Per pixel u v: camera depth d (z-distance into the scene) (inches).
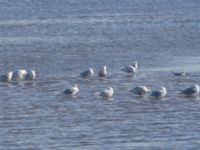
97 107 2598.4
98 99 2694.4
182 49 3767.2
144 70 3208.7
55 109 2581.2
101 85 2908.5
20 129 2378.2
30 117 2497.5
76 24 4822.8
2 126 2409.0
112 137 2297.0
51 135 2317.9
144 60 3454.7
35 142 2257.6
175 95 2751.0
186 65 3316.9
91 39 4114.2
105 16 5300.2
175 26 4709.6
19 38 4168.3
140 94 2736.2
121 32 4419.3
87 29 4571.9
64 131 2352.4
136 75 3100.4
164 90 2714.1
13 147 2219.5
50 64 3346.5
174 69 3225.9
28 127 2396.7
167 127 2388.0
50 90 2834.6
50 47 3809.1
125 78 3038.9
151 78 3043.8
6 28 4653.1
